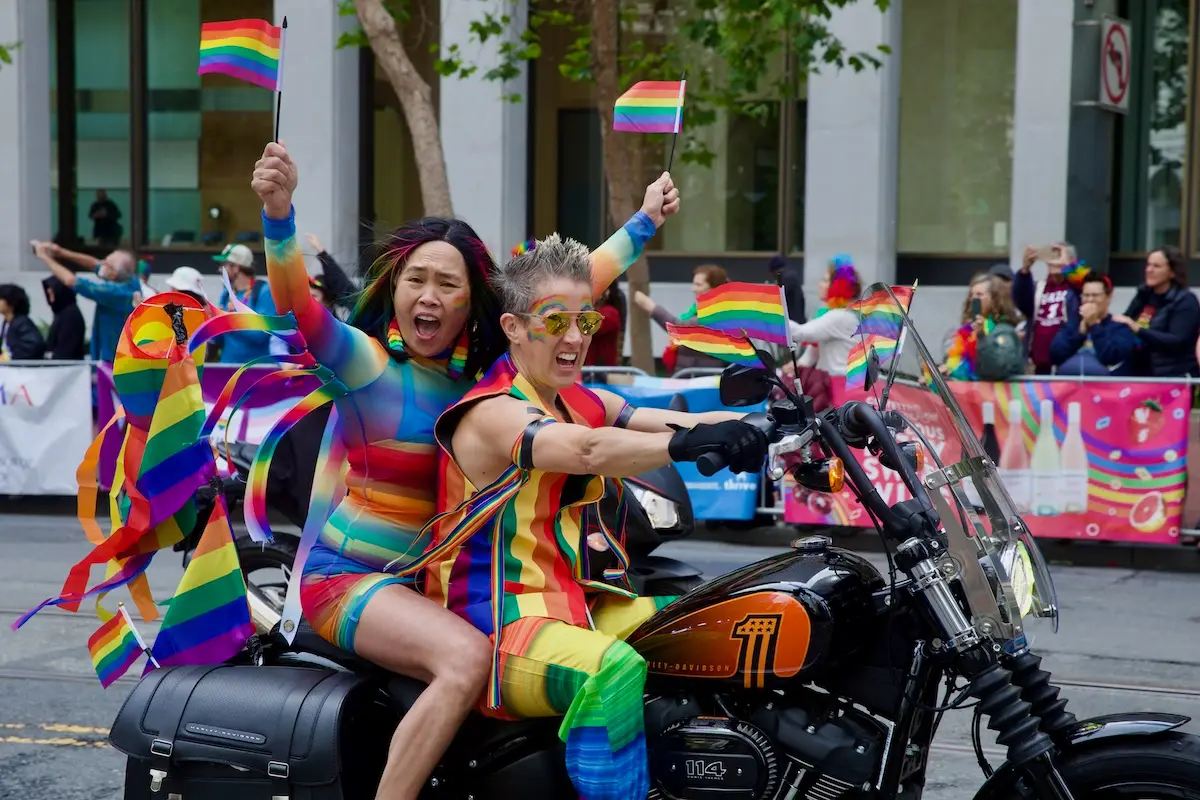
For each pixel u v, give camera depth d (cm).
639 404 698
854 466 300
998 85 1478
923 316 1452
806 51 1089
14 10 1680
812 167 1453
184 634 359
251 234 1736
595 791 301
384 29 1073
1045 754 293
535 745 324
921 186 1511
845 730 309
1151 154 1450
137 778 330
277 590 542
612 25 1103
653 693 323
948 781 480
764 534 966
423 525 339
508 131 1517
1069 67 1361
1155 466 863
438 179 1079
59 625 708
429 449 335
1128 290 1440
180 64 1739
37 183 1712
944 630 299
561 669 307
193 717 326
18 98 1688
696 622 316
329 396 335
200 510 480
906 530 300
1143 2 1439
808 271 1463
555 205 1609
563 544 326
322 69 1568
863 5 1412
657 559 460
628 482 476
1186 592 806
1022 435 887
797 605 305
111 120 1756
